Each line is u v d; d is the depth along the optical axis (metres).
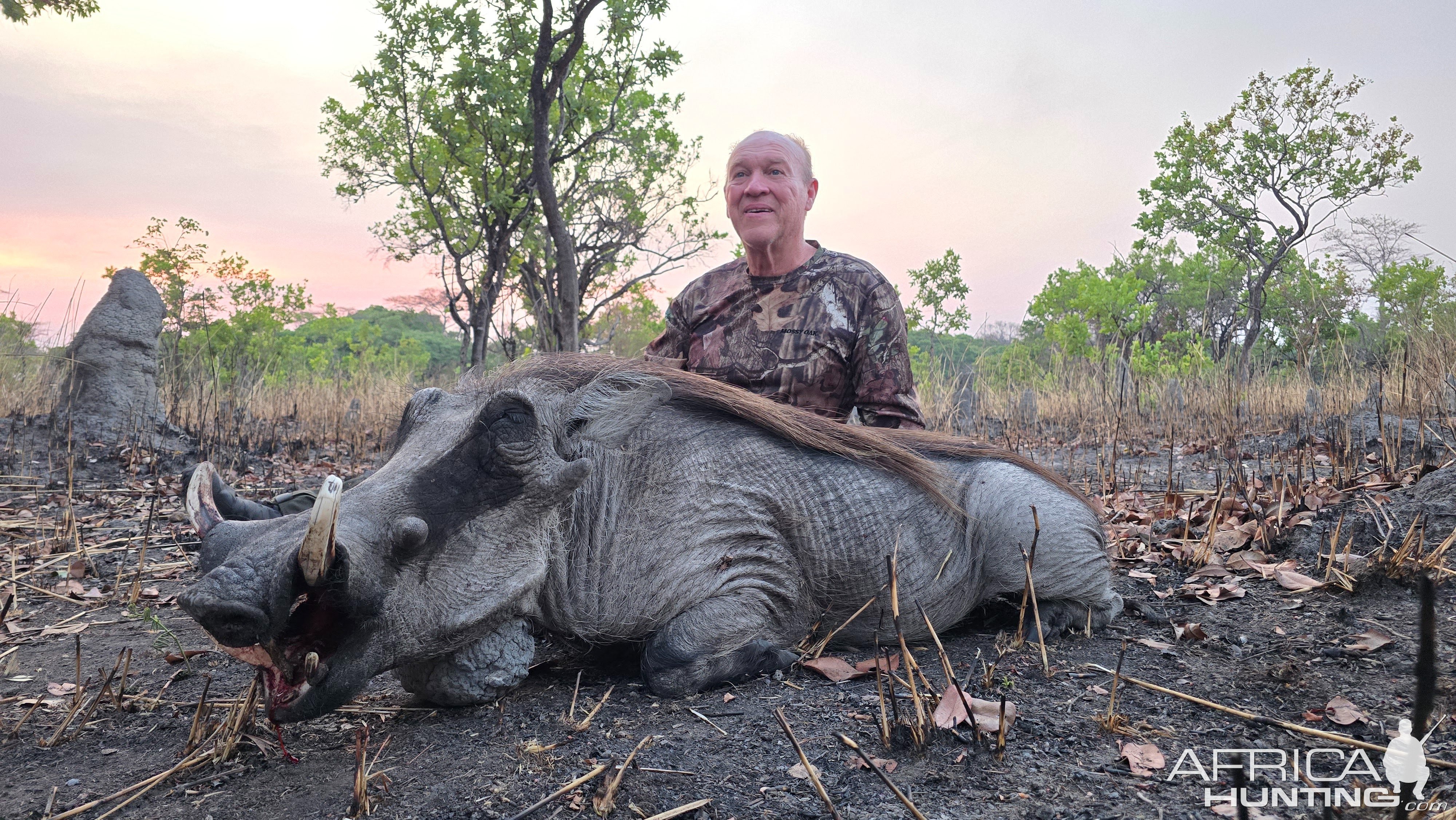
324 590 2.14
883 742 2.29
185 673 3.13
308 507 2.73
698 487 2.94
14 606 4.12
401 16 13.35
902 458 3.27
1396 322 9.67
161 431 9.07
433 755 2.35
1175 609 3.53
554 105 14.06
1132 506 5.42
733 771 2.18
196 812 2.12
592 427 2.73
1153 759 2.20
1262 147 21.70
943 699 2.46
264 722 2.64
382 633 2.27
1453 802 1.93
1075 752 2.27
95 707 2.69
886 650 3.20
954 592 3.29
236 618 1.90
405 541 2.27
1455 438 5.70
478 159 14.20
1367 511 4.23
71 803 2.20
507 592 2.50
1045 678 2.81
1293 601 3.42
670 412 3.06
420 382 11.94
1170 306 23.78
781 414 3.20
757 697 2.70
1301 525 4.19
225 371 13.48
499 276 14.66
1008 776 2.14
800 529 3.07
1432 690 1.46
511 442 2.50
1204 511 4.80
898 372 3.84
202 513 2.20
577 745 2.36
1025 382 14.31
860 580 3.15
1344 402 8.48
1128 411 10.60
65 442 8.31
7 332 9.99
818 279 3.89
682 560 2.85
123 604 4.15
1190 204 23.42
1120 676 2.80
